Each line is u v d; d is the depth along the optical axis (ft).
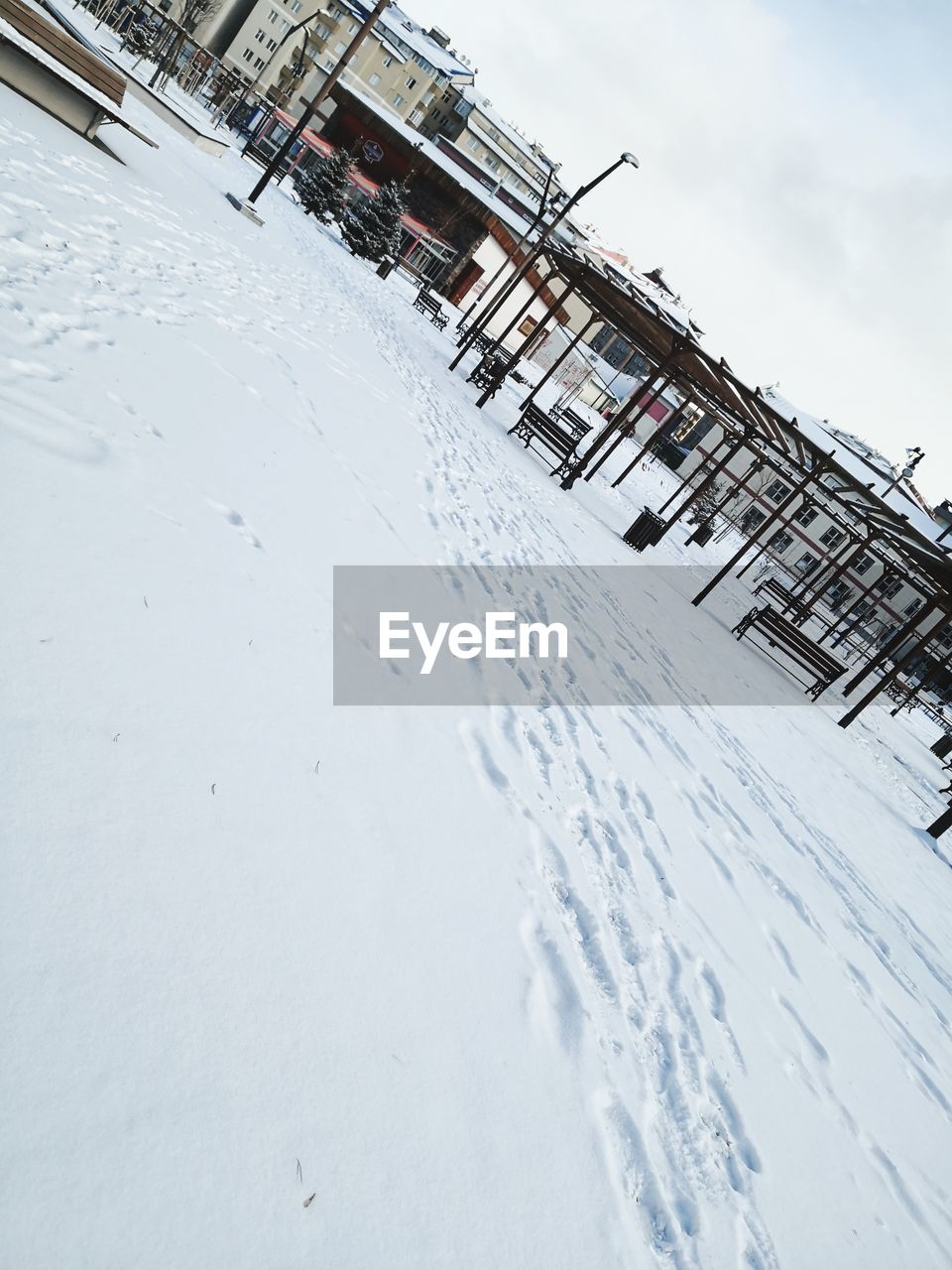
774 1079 10.87
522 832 11.25
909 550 47.50
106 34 85.56
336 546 14.79
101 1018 4.98
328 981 6.62
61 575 8.00
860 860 24.73
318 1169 5.25
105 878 5.78
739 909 14.90
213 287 23.95
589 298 62.44
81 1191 4.19
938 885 29.27
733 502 155.43
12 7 24.98
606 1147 7.52
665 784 17.90
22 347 11.16
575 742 16.01
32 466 9.02
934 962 20.88
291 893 7.07
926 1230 10.34
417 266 146.10
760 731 31.22
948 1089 14.61
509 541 26.91
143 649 8.13
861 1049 13.55
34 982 4.85
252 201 48.88
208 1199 4.61
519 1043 7.78
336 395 24.54
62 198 19.45
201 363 16.71
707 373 53.67
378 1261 5.04
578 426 69.56
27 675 6.72
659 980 10.81
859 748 44.98
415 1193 5.64
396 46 195.62
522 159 229.45
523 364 148.25
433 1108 6.38
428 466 26.63
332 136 140.05
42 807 5.83
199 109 103.30
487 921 9.01
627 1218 6.99
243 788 7.69
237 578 10.76
